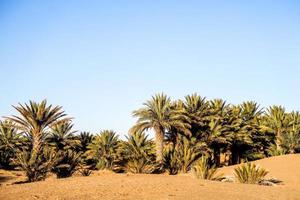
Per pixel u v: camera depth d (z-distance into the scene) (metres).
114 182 11.09
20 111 19.86
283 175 20.92
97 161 34.12
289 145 36.81
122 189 9.36
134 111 27.89
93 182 11.23
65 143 31.30
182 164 22.95
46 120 20.31
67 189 9.48
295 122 39.00
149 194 8.49
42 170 19.42
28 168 18.98
